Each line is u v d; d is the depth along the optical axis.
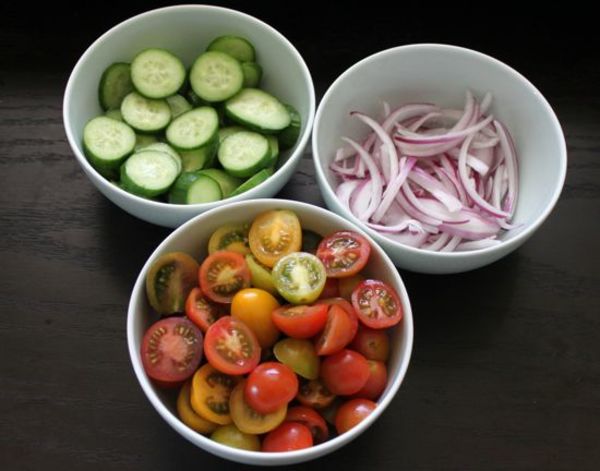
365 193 1.12
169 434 1.01
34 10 1.33
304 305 0.95
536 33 1.35
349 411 0.93
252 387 0.89
